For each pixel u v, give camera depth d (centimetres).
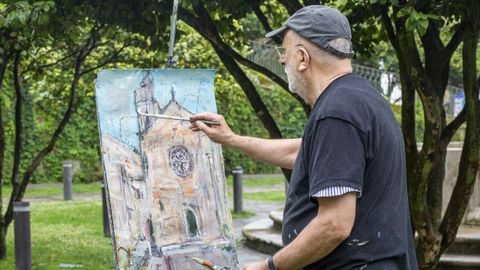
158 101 352
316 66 280
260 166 2284
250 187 1900
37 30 502
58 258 865
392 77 1992
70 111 852
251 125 2167
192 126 354
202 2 500
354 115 262
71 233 1064
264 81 2238
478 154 505
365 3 525
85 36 834
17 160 860
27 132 1894
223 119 354
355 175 256
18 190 856
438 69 507
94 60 920
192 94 365
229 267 357
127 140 337
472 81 487
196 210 353
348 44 281
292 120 2245
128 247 325
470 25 472
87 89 977
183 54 937
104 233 1039
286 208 287
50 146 859
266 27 529
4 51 701
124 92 342
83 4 497
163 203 343
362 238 265
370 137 263
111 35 725
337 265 268
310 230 261
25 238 734
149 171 340
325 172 257
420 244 521
